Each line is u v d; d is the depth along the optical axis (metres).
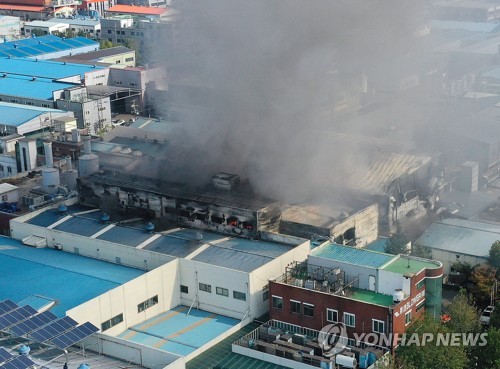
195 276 51.62
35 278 52.03
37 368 41.31
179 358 41.62
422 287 47.84
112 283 50.53
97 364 42.53
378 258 50.06
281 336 46.59
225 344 46.88
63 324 43.16
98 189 64.81
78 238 56.25
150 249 55.22
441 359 42.47
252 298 49.53
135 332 48.81
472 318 48.59
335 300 46.31
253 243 56.28
